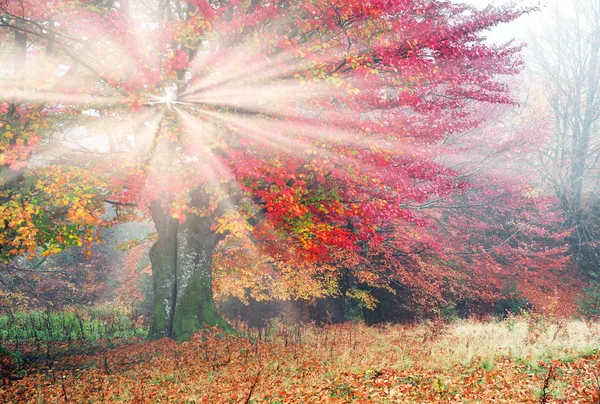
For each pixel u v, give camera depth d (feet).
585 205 94.02
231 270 54.80
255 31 33.14
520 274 75.61
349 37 30.25
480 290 75.97
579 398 19.67
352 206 35.14
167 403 24.91
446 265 76.89
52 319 67.31
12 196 29.25
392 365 28.63
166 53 30.99
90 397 27.04
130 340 48.75
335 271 69.51
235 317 75.92
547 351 28.96
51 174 29.58
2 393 29.12
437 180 41.78
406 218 36.17
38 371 34.91
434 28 29.84
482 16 31.50
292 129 31.27
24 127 28.86
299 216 34.68
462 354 29.30
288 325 57.11
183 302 41.37
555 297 63.10
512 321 41.32
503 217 87.66
